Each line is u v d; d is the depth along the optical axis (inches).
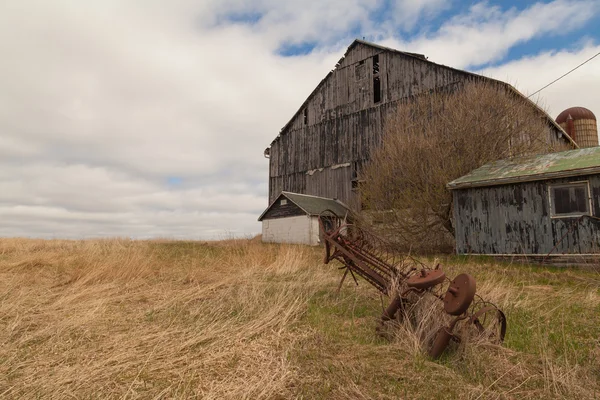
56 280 342.0
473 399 120.3
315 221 1044.5
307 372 139.2
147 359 148.0
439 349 153.7
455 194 619.2
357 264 254.8
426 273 180.4
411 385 129.9
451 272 380.2
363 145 1071.0
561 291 294.7
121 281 337.4
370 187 817.5
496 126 743.1
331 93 1170.0
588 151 555.8
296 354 156.4
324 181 1158.3
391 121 895.1
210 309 235.9
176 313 228.4
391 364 148.4
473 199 597.9
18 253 542.9
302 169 1224.2
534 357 155.6
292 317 217.0
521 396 123.1
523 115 773.9
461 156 731.4
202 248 706.8
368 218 813.9
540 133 799.1
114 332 189.5
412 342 163.8
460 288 152.6
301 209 1030.4
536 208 533.0
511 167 601.3
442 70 932.6
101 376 133.7
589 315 222.1
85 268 364.8
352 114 1107.3
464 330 159.3
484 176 596.1
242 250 608.7
